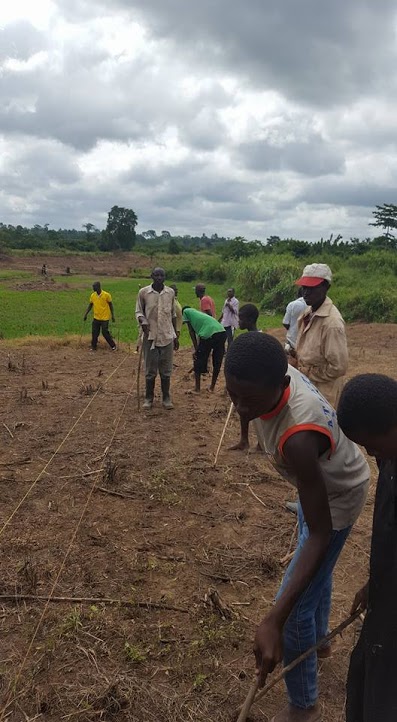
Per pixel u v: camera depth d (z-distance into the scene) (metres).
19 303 28.56
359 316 24.61
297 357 5.14
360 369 12.41
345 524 2.53
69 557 4.29
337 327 4.83
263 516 5.04
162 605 3.74
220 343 9.48
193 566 4.23
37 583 3.95
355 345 16.30
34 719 2.86
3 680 3.10
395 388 2.00
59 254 81.56
